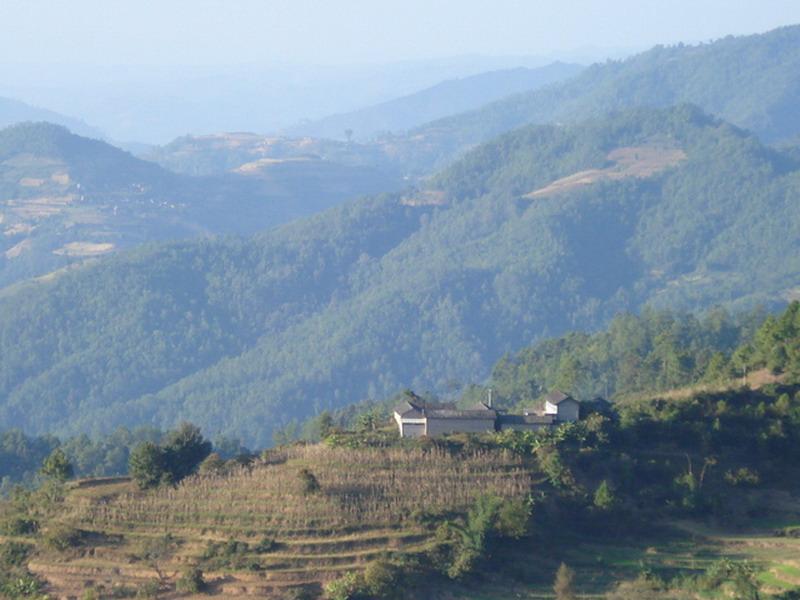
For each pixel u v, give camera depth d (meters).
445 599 194.00
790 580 190.50
